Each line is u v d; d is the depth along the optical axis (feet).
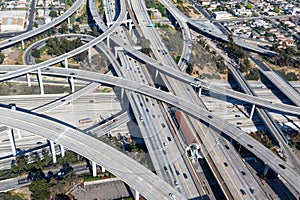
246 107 432.66
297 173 309.01
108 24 567.18
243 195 272.92
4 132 334.65
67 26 600.80
